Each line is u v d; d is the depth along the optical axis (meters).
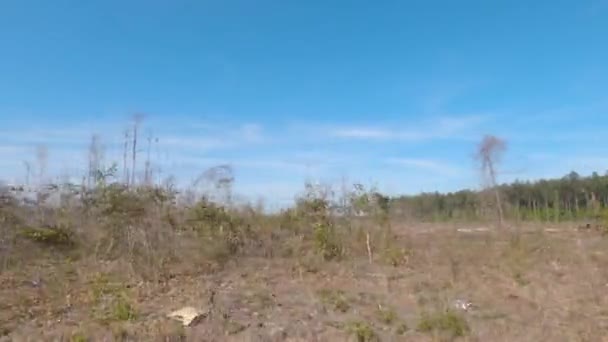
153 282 10.57
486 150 46.47
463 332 7.36
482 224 24.56
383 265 13.41
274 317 8.24
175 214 14.33
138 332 7.08
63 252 12.28
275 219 15.84
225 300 9.16
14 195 13.73
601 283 10.98
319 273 12.33
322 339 7.06
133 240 12.65
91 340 6.80
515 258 13.93
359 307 9.01
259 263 13.33
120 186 16.03
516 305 9.09
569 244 16.31
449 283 10.98
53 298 9.01
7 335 7.01
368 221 16.61
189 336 7.05
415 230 20.00
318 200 18.56
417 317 8.31
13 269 10.76
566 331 7.57
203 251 13.26
